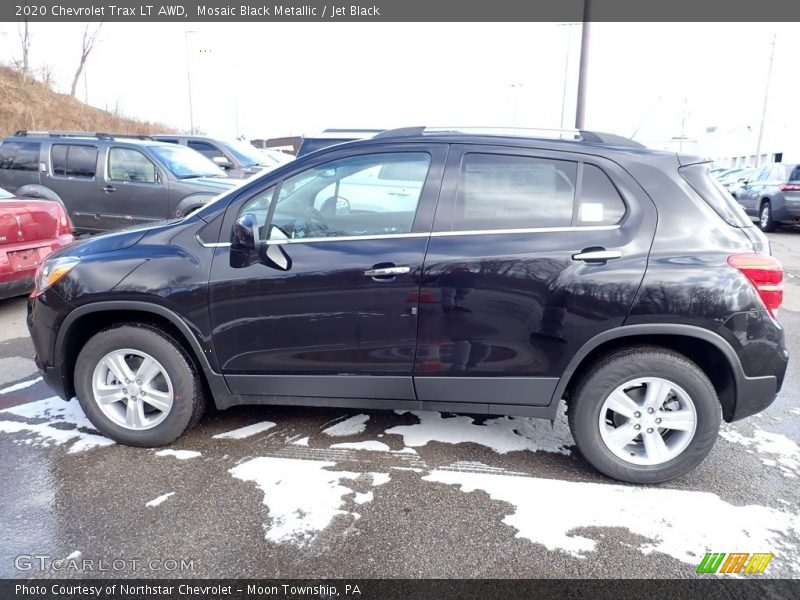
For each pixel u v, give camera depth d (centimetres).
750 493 287
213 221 306
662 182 278
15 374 433
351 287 288
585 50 1217
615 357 281
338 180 299
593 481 296
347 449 325
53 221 587
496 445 332
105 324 329
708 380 277
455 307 283
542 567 233
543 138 292
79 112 2998
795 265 891
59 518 259
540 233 278
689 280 265
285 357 304
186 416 317
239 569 230
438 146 295
